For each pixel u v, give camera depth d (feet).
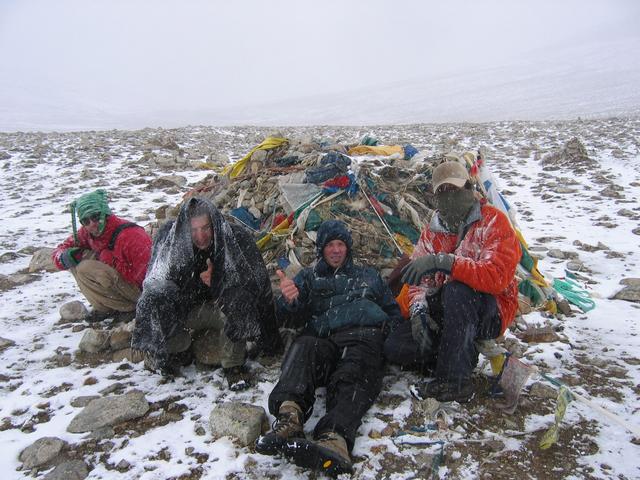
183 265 11.53
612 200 29.30
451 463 9.48
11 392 11.95
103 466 9.63
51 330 14.94
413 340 11.19
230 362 11.87
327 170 15.92
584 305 15.66
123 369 12.79
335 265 11.85
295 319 12.21
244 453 9.78
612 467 9.31
